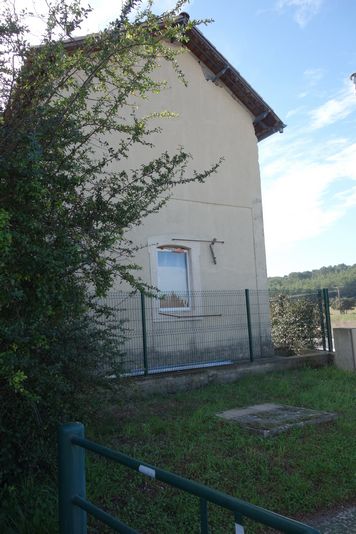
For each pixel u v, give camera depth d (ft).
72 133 14.01
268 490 15.12
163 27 16.79
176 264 36.58
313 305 42.16
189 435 20.08
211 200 38.34
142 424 21.48
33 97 13.46
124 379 21.16
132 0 13.47
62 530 9.86
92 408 17.93
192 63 39.01
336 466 16.72
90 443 9.46
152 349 33.60
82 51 14.64
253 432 20.39
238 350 37.78
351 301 102.58
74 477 9.95
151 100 36.32
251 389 29.71
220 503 6.50
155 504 14.03
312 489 15.21
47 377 14.07
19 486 13.78
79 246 12.88
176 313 35.47
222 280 38.04
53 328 14.15
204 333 36.37
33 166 11.59
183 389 30.53
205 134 38.75
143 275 33.96
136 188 16.05
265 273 40.24
